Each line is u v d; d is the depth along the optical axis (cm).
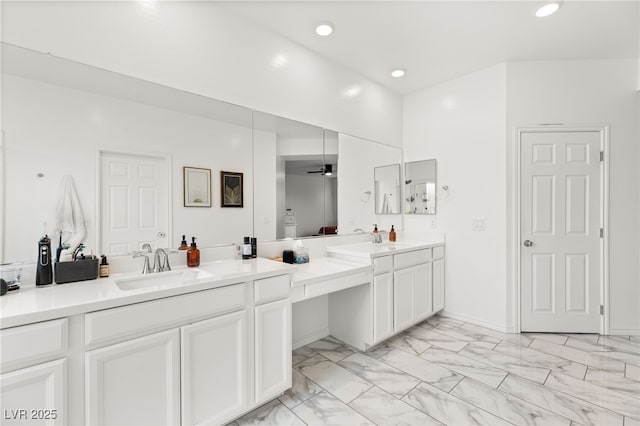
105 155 162
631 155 278
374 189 326
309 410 178
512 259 290
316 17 217
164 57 181
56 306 112
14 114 138
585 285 284
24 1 140
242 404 165
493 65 294
